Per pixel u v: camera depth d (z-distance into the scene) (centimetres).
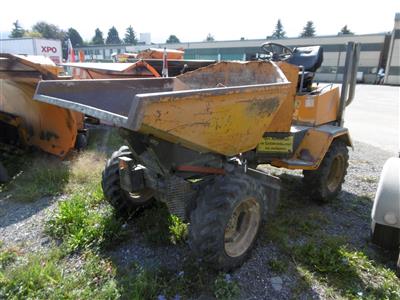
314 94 397
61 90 283
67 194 415
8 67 440
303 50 456
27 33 7500
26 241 314
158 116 194
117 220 335
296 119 410
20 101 534
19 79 450
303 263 294
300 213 391
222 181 266
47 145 535
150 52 1091
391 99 1762
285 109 350
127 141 258
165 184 272
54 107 493
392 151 711
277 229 344
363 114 1236
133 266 278
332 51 3866
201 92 212
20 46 2398
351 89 443
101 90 314
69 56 1844
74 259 288
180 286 254
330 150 399
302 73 399
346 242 332
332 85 454
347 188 483
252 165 367
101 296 241
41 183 440
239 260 276
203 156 277
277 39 4194
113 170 331
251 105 255
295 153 380
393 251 316
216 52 4603
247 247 286
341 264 290
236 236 283
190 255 293
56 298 239
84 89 300
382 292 262
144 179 294
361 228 364
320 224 368
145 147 256
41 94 267
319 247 318
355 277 278
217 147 255
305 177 400
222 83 379
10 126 558
